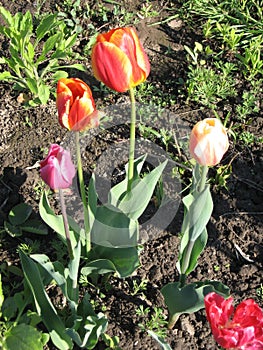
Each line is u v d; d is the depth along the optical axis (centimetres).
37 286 61
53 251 75
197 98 91
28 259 60
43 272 66
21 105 89
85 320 64
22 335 62
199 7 103
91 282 72
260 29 101
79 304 67
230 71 95
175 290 62
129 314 69
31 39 98
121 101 91
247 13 102
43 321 63
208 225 78
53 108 89
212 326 48
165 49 99
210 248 76
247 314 49
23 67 86
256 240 77
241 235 78
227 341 47
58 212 77
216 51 99
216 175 82
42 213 64
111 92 91
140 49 53
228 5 104
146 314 69
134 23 101
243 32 101
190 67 94
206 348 67
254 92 92
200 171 58
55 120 88
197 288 60
